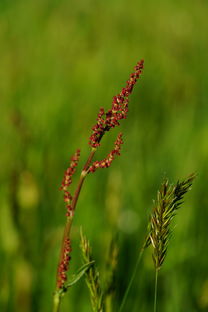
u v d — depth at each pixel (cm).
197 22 1159
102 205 445
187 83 763
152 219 208
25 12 1294
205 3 1378
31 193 415
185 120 596
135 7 1370
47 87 745
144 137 575
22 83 761
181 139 550
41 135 533
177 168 496
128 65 857
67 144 552
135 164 506
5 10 1362
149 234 214
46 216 429
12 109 590
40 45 991
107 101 697
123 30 1118
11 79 796
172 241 393
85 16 1273
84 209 437
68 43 1001
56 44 995
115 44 997
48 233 409
